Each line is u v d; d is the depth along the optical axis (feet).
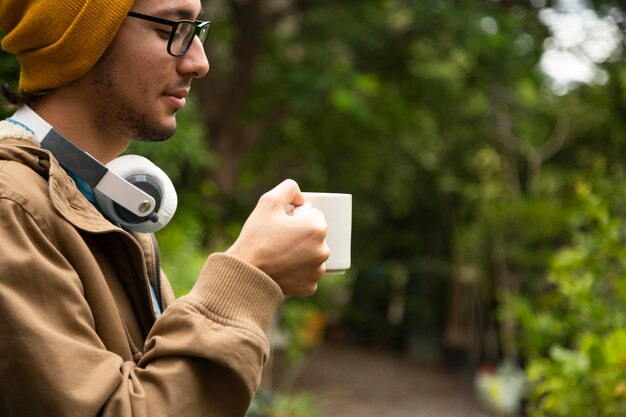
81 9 3.06
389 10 27.27
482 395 25.91
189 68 3.25
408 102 30.17
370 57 27.22
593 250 11.35
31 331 2.62
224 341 2.77
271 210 3.12
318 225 3.10
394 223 37.91
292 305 26.96
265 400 21.39
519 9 26.40
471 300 31.09
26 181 2.92
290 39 26.17
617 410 8.38
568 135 29.27
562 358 9.02
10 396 2.62
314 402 25.68
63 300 2.75
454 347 32.17
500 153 31.42
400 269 37.29
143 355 2.89
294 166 31.76
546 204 26.58
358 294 39.40
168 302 4.03
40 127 3.23
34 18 3.09
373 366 33.24
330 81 23.27
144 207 3.37
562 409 8.93
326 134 30.04
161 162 12.57
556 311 13.07
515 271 28.19
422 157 33.76
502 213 26.96
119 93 3.19
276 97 26.17
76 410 2.58
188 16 3.23
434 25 25.52
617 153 26.81
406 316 37.22
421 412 25.49
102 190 3.28
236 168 26.17
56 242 2.90
